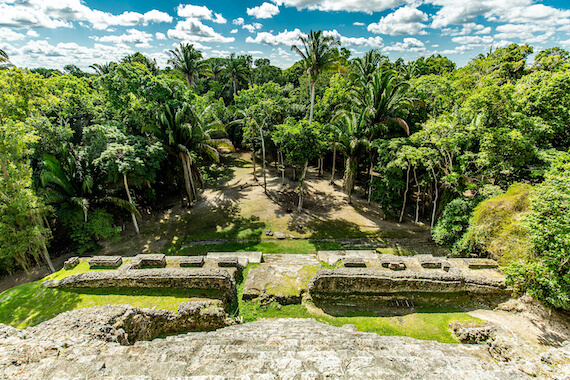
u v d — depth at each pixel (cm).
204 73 4828
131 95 2161
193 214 2409
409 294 1211
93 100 2542
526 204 1287
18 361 515
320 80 3912
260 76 5447
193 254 1833
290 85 4594
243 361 515
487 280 1192
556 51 3117
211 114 2691
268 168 3731
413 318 1127
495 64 3775
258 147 3553
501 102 1673
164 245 1958
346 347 671
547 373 677
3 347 562
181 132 2277
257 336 795
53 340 639
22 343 586
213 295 1155
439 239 1642
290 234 2064
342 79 3291
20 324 1016
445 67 5459
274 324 1023
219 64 5862
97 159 1775
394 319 1124
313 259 1628
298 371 480
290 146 2256
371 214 2381
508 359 842
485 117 1698
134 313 931
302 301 1212
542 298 1039
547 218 1020
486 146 1570
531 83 1975
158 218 2355
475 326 1066
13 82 1642
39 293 1160
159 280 1180
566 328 1034
